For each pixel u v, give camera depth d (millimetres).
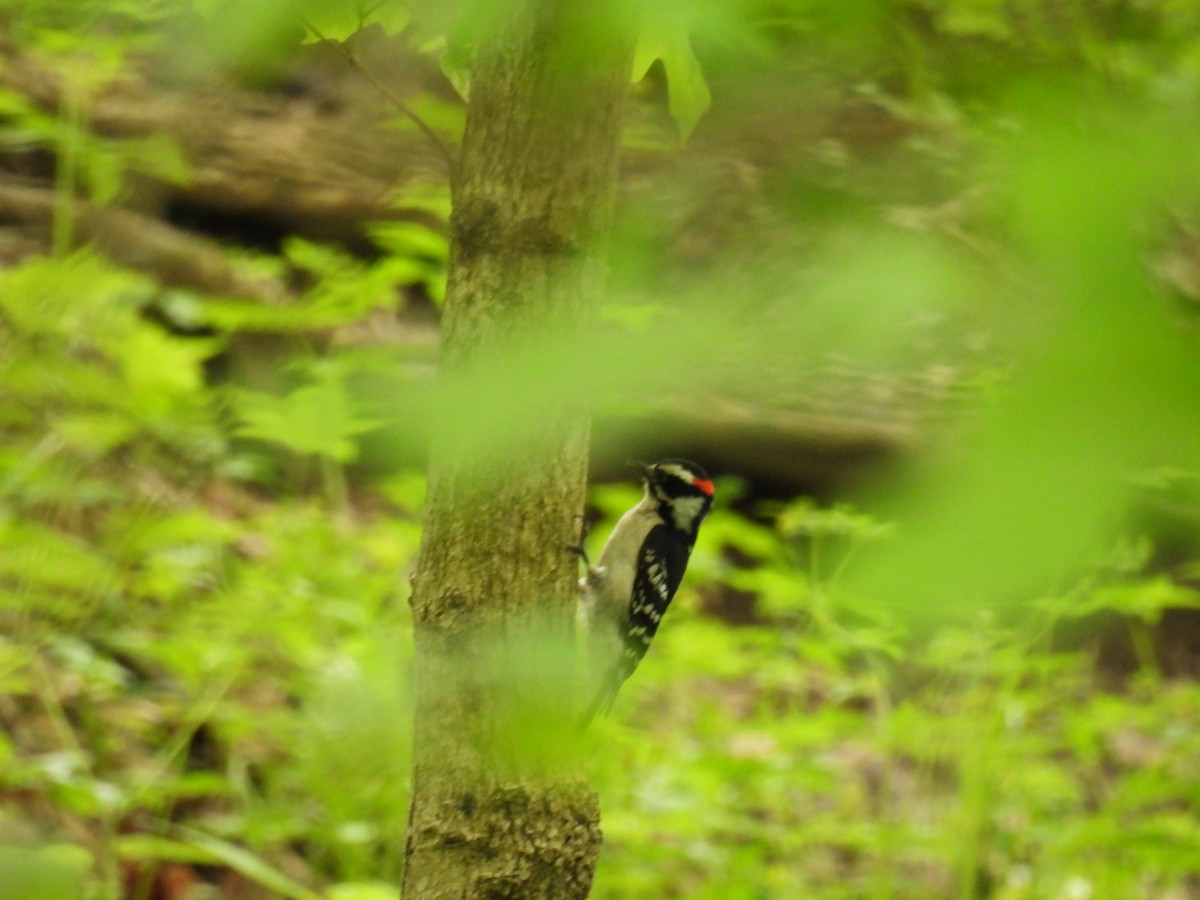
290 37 2633
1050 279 1486
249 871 10641
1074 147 1538
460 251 5203
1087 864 12055
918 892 12859
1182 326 1433
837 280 1661
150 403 11250
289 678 13094
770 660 13352
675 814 11430
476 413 1807
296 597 11602
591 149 4961
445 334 5289
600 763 11328
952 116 2156
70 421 11367
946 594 1445
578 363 1792
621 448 16688
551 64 2209
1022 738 12102
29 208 17234
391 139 6820
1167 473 1638
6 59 14578
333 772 11516
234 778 12352
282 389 16484
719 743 12820
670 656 12773
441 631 5715
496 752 5547
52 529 12445
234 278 17375
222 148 16812
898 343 1590
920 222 1762
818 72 2055
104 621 12578
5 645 10945
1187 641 18750
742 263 1844
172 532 11711
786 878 12555
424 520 5883
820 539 12750
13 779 10219
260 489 16375
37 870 6148
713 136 2023
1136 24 2633
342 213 17406
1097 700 12695
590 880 6020
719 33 1987
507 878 5699
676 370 1739
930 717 11812
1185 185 1474
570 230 5043
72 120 12141
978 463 1461
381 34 5570
